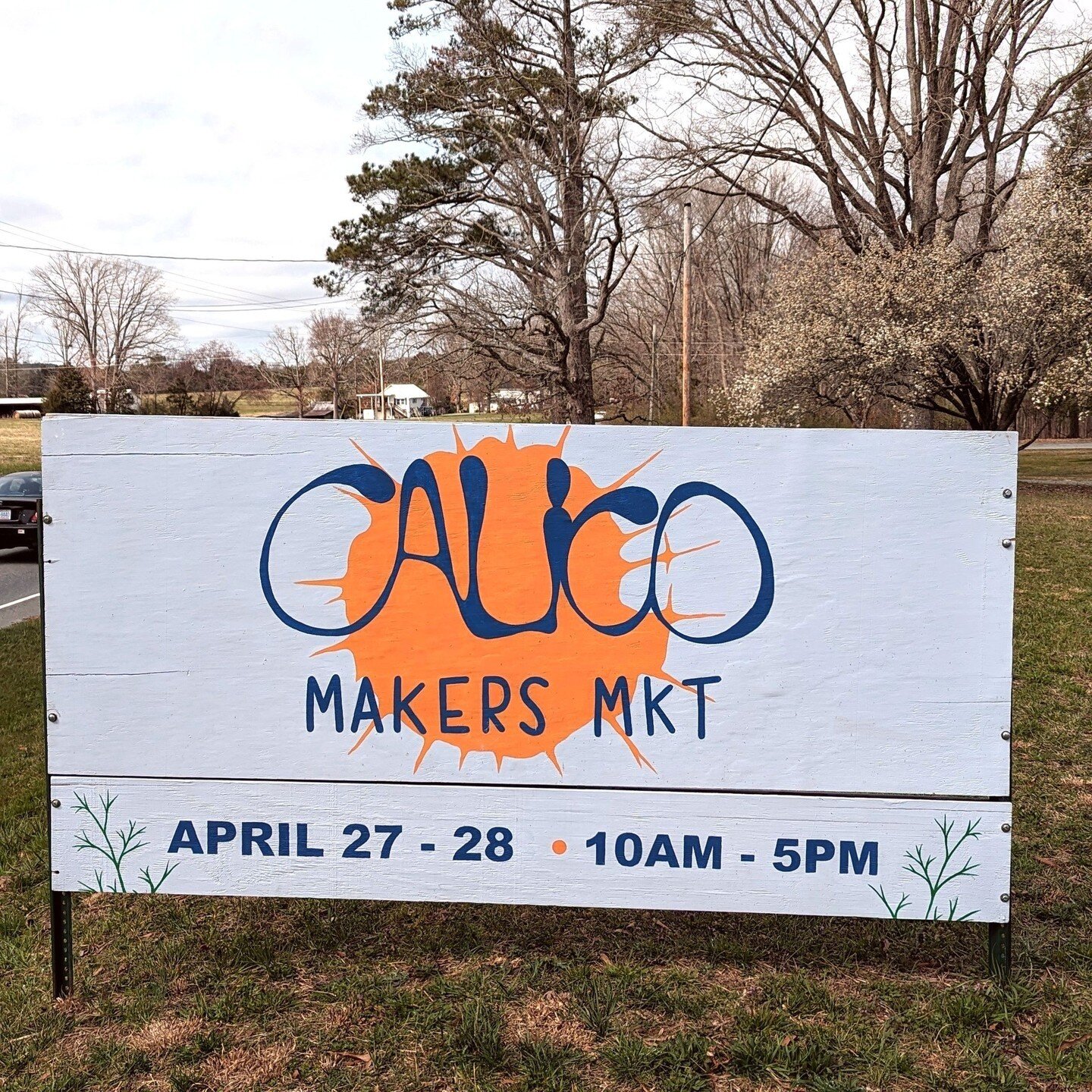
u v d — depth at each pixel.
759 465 2.95
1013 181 22.47
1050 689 6.11
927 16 23.94
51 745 3.05
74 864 3.05
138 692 3.04
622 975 2.97
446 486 3.00
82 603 3.03
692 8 22.56
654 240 40.22
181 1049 2.65
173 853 3.06
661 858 2.99
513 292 25.30
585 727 3.00
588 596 2.99
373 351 26.67
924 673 2.93
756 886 2.97
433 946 3.18
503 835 3.02
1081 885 3.56
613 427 2.97
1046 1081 2.48
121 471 3.01
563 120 23.47
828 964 3.04
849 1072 2.51
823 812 2.95
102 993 2.95
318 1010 2.82
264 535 3.02
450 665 3.02
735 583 2.97
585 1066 2.55
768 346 22.58
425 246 25.22
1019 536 14.31
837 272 22.44
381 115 24.36
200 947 3.21
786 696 2.96
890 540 2.93
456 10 22.89
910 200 24.98
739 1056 2.56
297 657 3.03
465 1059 2.58
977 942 3.18
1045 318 20.16
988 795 2.92
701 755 2.98
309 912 3.43
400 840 3.04
